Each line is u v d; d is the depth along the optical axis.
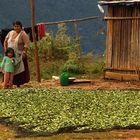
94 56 39.69
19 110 20.11
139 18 28.22
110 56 29.31
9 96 22.97
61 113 19.42
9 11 163.50
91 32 154.50
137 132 16.75
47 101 21.77
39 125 17.70
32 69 35.28
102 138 16.11
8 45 26.31
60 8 173.62
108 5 29.34
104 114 19.12
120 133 16.64
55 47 39.56
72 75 32.25
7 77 26.05
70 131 16.91
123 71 28.83
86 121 17.98
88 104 21.06
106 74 29.34
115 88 25.98
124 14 28.77
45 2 172.50
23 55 26.25
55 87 26.83
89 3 177.00
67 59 39.31
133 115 18.91
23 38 26.28
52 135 16.58
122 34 28.86
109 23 29.34
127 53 28.69
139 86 26.83
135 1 27.67
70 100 21.92
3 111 19.97
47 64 36.66
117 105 20.81
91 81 28.58
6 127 17.94
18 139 16.22
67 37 40.53
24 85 27.48
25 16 166.00
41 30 31.33
